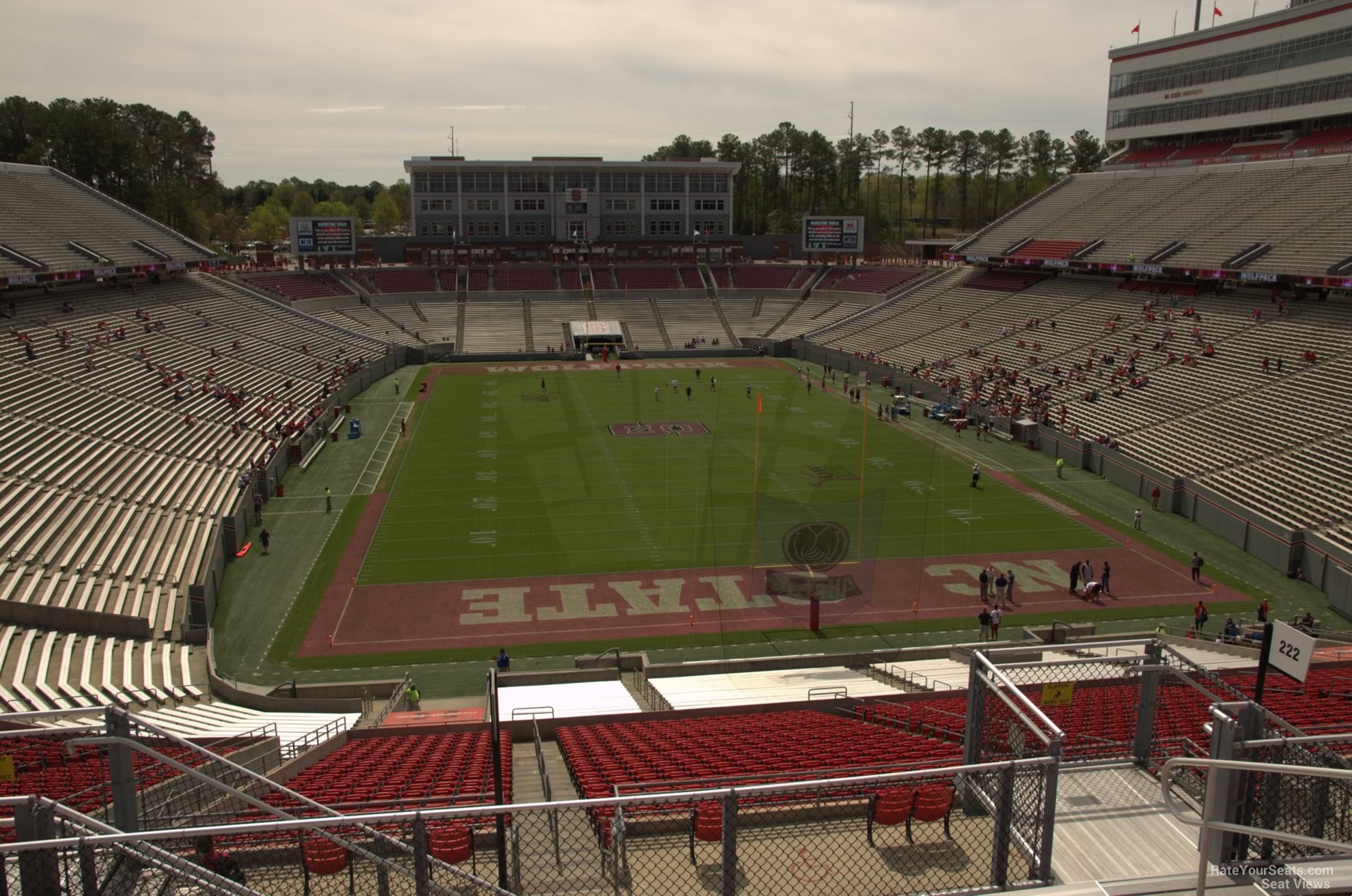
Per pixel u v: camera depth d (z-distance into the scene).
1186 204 72.38
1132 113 84.38
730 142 154.00
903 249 147.88
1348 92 64.81
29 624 27.42
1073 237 78.69
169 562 33.84
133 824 8.98
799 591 33.97
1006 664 10.49
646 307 101.81
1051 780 8.12
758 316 100.81
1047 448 53.50
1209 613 32.53
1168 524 41.78
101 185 104.75
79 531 33.75
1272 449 42.72
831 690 24.17
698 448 54.03
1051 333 69.38
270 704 25.17
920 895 8.41
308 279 94.75
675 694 24.47
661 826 10.80
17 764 14.86
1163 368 56.19
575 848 10.57
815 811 10.30
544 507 43.31
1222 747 8.12
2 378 44.69
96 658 26.92
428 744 18.98
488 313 97.50
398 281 100.44
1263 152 72.81
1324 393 45.66
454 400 68.00
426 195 107.12
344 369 71.81
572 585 34.69
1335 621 32.03
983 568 36.38
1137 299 68.19
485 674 28.08
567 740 18.41
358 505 43.62
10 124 109.81
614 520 41.47
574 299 102.44
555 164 107.38
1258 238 61.56
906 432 58.38
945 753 13.96
